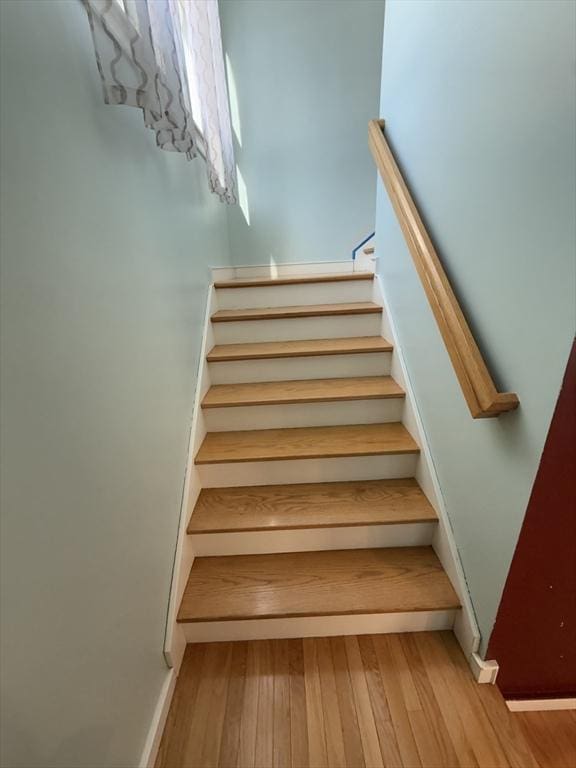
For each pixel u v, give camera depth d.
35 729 0.51
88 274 0.73
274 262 3.01
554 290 0.70
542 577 0.92
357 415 1.67
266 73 2.63
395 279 1.71
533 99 0.71
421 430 1.44
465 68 0.96
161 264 1.22
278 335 1.97
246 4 2.50
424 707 1.01
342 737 0.95
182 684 1.08
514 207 0.80
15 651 0.48
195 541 1.33
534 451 0.78
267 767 0.90
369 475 1.52
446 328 0.99
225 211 2.83
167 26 1.03
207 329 1.84
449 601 1.16
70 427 0.63
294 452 1.47
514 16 0.75
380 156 1.57
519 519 0.85
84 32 0.75
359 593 1.20
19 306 0.53
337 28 2.54
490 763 0.90
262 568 1.30
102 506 0.73
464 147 0.99
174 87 1.05
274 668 1.12
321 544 1.35
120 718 0.76
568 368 0.68
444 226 1.14
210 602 1.18
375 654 1.15
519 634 1.02
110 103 0.78
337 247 2.99
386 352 1.78
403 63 1.42
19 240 0.54
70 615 0.60
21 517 0.50
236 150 2.78
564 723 1.06
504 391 0.88
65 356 0.63
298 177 2.84
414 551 1.34
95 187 0.79
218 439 1.60
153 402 1.05
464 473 1.11
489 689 1.05
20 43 0.56
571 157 0.63
